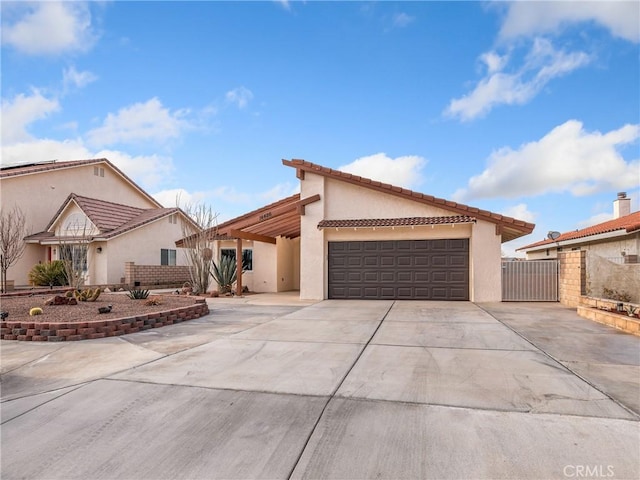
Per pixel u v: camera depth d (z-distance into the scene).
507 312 11.27
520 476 2.88
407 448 3.28
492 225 13.98
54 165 25.81
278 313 11.40
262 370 5.50
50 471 3.07
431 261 14.60
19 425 3.89
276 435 3.57
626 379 4.98
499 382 4.88
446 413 3.95
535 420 3.76
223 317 10.68
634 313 8.70
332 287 15.46
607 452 3.18
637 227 14.91
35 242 22.92
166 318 9.39
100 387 4.88
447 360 5.95
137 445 3.45
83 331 7.74
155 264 25.67
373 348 6.78
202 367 5.68
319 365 5.73
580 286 11.99
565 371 5.34
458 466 3.01
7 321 8.12
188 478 2.94
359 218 15.26
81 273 15.71
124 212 26.67
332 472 2.98
